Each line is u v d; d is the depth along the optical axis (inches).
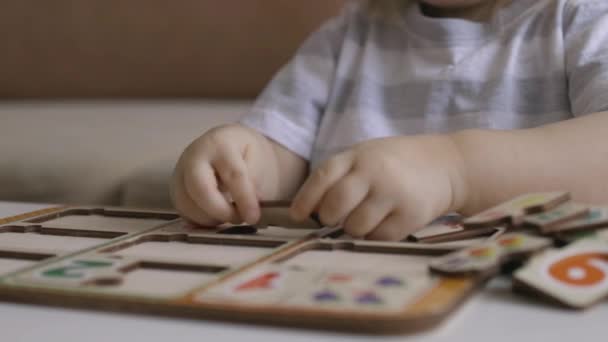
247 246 26.4
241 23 74.3
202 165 30.0
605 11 38.6
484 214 24.7
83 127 56.9
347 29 45.1
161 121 59.4
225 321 20.4
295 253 24.9
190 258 24.5
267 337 19.7
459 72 40.1
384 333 19.6
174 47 76.5
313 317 19.9
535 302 21.3
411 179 26.9
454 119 39.9
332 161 27.1
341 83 43.3
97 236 27.7
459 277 21.8
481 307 21.1
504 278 22.8
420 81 41.1
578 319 20.4
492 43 40.4
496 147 28.8
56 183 47.7
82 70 79.1
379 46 43.7
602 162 29.0
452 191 28.0
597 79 35.2
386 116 41.7
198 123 57.8
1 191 48.6
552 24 39.2
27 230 28.5
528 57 39.3
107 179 46.6
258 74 74.5
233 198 29.3
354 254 25.0
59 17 78.9
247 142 33.4
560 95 37.9
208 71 76.0
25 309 21.4
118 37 77.9
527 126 38.3
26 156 49.3
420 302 20.4
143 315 20.9
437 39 41.5
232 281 21.8
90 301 21.2
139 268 23.7
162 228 28.8
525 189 28.5
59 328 20.4
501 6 40.9
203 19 75.4
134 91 78.4
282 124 41.1
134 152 48.1
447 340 19.5
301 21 72.6
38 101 80.2
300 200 27.0
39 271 22.9
